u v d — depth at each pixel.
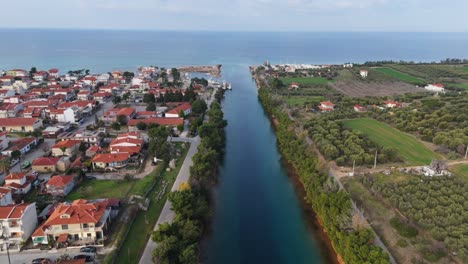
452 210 90.50
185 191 92.44
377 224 90.19
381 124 174.12
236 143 166.00
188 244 77.88
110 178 117.75
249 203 111.38
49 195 104.81
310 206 109.75
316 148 141.50
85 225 82.31
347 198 89.31
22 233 82.06
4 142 138.50
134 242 84.38
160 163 130.00
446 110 172.88
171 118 177.88
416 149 139.88
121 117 176.38
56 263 72.62
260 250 88.19
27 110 185.75
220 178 128.50
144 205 100.00
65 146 135.00
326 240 92.44
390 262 75.19
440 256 75.94
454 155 130.00
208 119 189.62
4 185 105.38
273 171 135.38
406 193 100.06
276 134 173.38
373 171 119.75
